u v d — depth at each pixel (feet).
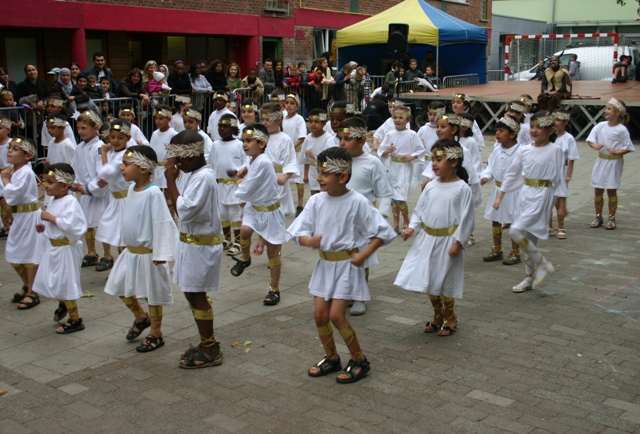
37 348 19.47
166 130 32.86
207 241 17.61
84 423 14.94
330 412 15.34
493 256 28.09
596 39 108.06
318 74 58.39
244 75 68.39
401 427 14.60
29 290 23.18
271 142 29.68
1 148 29.53
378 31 69.26
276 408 15.57
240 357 18.53
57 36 53.47
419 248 19.75
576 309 22.04
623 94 67.97
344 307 16.76
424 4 74.38
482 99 66.90
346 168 16.61
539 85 84.23
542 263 23.62
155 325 19.20
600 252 28.96
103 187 25.91
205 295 17.88
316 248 16.94
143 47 61.57
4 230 32.12
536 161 23.81
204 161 17.90
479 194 28.94
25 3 48.42
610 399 15.78
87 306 23.11
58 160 28.94
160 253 18.11
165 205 18.45
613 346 18.97
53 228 20.10
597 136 32.91
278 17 69.92
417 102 69.97
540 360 18.04
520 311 21.90
